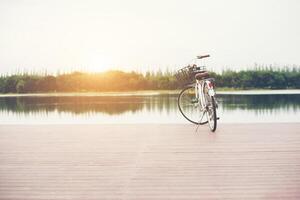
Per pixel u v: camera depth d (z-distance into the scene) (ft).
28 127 17.44
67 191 7.93
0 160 10.87
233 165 9.81
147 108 28.66
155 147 12.30
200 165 9.88
